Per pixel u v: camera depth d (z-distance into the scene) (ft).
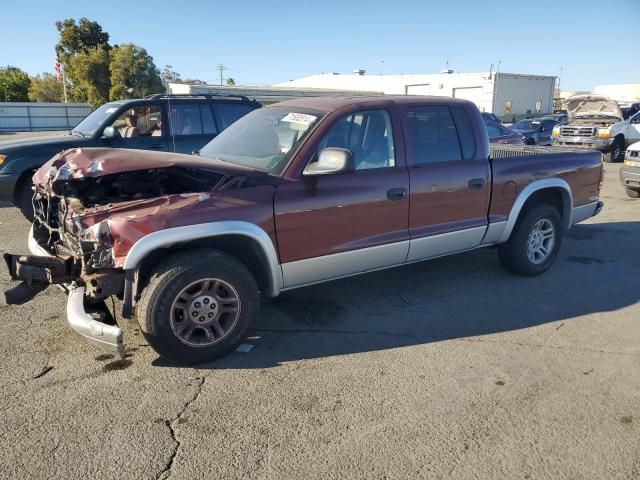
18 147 24.81
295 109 14.73
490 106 140.87
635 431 10.03
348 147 13.83
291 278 13.29
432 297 16.70
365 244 14.12
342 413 10.51
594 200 20.20
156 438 9.68
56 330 14.10
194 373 11.99
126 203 11.57
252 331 14.17
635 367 12.45
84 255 11.33
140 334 13.87
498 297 16.76
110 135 25.79
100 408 10.59
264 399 10.98
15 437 9.65
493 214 16.80
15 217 27.73
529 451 9.43
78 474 8.75
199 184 12.94
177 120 28.04
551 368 12.37
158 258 12.14
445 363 12.55
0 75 206.39
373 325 14.62
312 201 13.01
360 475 8.80
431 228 15.40
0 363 12.31
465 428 10.07
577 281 18.38
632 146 34.50
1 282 17.66
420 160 15.06
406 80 159.22
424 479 8.72
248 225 12.14
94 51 174.50
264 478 8.71
